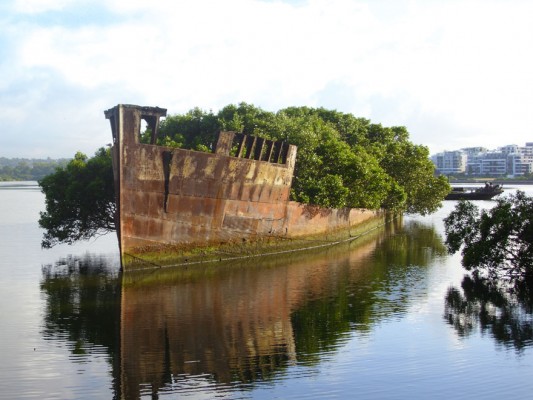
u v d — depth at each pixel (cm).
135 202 2773
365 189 4503
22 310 2086
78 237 3603
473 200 9956
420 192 6069
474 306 2189
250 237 3409
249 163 3234
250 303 2208
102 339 1756
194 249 3080
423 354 1648
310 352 1658
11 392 1362
